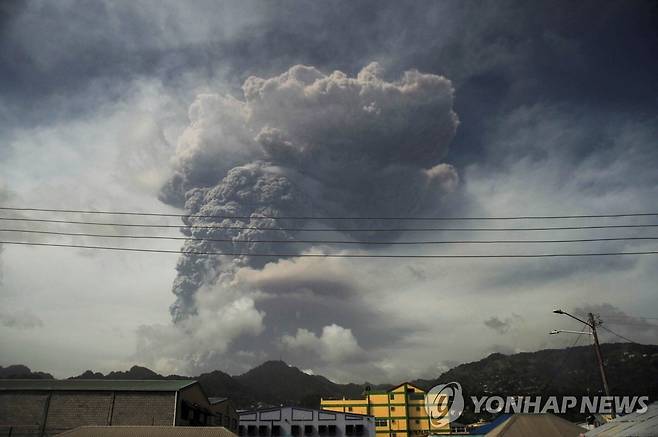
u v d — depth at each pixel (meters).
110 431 37.38
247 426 79.19
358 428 79.19
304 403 175.25
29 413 46.31
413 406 106.06
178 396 47.38
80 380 50.00
